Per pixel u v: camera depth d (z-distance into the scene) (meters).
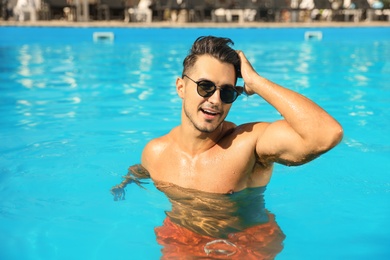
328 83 6.38
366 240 2.25
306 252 2.13
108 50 10.19
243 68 2.22
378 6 16.62
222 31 12.67
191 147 2.42
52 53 9.62
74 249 2.14
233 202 2.41
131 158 3.37
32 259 2.07
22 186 2.86
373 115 4.63
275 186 2.88
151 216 2.44
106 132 4.01
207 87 2.16
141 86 6.14
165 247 2.12
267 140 2.22
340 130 2.02
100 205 2.59
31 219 2.43
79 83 6.36
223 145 2.40
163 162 2.55
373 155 3.46
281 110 2.12
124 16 15.32
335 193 2.80
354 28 13.33
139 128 4.14
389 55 9.37
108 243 2.19
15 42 11.61
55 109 4.86
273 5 15.71
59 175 3.04
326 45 11.22
